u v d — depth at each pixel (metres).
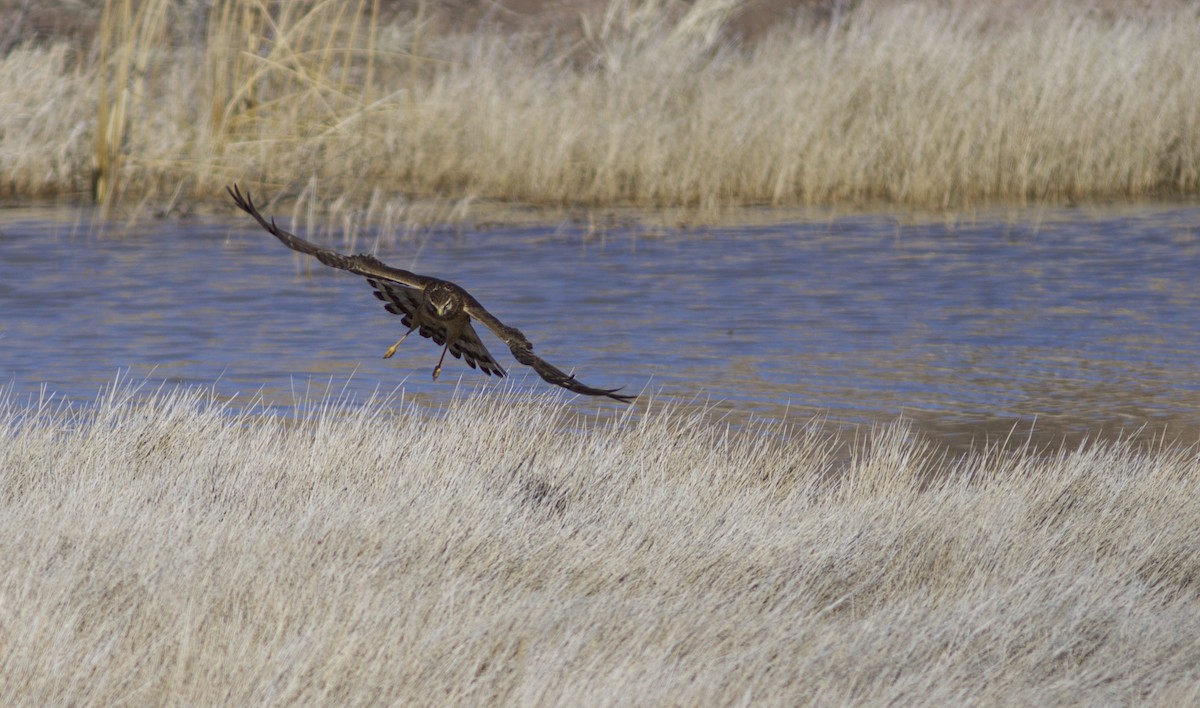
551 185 54.31
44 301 36.28
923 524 18.91
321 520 17.03
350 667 13.08
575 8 75.38
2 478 18.80
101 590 14.56
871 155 56.22
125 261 41.97
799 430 25.97
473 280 40.16
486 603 14.50
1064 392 28.95
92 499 17.33
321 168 52.56
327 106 52.75
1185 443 25.39
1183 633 16.08
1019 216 52.88
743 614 15.18
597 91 58.16
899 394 28.62
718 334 33.91
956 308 37.12
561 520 18.14
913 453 24.66
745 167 55.91
